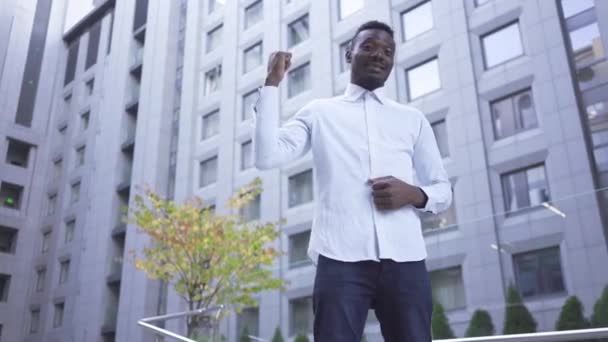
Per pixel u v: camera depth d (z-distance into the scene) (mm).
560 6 11523
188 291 11195
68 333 21578
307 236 14719
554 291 8227
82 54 28094
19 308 24672
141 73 23531
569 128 10773
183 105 20219
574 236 8156
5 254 25109
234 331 10227
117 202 22078
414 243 1328
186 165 19031
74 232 23766
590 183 10234
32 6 29125
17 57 27812
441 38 13375
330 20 16219
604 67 10578
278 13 18016
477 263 9164
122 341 18328
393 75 13945
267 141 1335
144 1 24766
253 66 18391
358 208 1321
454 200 12156
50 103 28578
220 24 20344
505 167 11570
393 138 1464
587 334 2234
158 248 11711
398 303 1271
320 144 1436
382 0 14891
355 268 1276
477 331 8586
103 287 20766
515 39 12109
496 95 12078
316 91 15781
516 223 8922
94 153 24297
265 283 10672
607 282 7699
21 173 26703
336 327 1222
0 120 26422
